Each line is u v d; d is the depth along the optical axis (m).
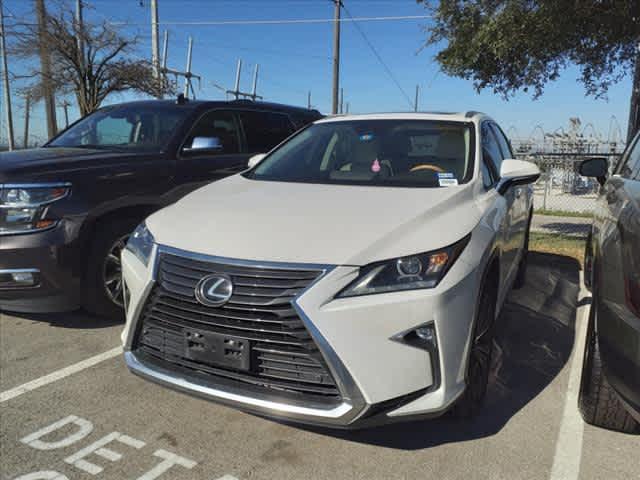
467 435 2.92
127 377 3.55
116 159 4.42
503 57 8.36
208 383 2.54
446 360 2.45
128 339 2.84
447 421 3.03
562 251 7.76
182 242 2.68
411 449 2.78
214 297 2.46
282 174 3.80
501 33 7.66
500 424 3.03
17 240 3.79
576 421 3.08
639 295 2.21
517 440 2.87
